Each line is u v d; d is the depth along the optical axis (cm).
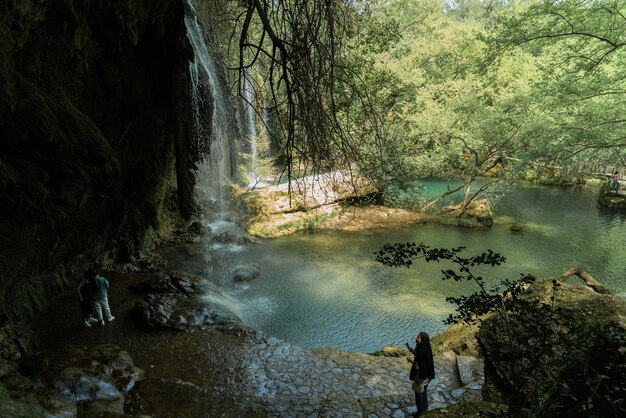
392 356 991
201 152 1434
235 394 762
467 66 2309
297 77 712
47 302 1102
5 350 841
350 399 745
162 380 785
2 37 632
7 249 894
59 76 873
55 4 746
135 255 1450
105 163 873
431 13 2723
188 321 1038
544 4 1436
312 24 775
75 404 659
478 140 2198
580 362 357
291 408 715
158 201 1523
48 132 732
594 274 1580
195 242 1712
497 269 1592
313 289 1388
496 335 584
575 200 2702
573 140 1608
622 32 1441
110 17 898
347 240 1859
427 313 1250
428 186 3022
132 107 1156
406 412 705
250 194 2177
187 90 1265
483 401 538
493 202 2469
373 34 1397
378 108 1557
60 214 853
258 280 1441
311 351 958
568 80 1567
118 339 966
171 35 1148
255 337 995
